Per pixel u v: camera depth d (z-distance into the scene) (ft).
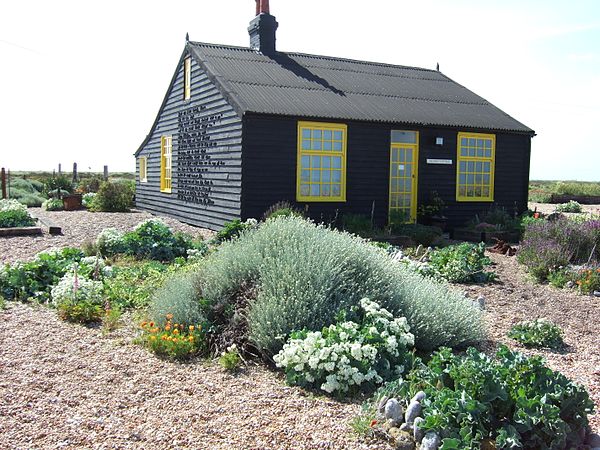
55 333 19.77
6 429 12.60
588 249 37.29
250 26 56.95
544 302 27.37
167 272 28.04
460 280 30.89
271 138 44.50
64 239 40.40
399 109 51.03
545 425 12.12
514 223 49.32
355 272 20.58
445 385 13.96
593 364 18.98
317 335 16.22
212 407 14.19
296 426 13.25
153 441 12.31
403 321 17.43
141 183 71.92
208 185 50.39
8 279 25.40
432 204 51.34
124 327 20.86
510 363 13.52
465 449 11.46
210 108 49.90
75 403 14.10
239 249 21.49
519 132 54.39
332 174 47.14
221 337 18.71
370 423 13.06
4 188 76.33
